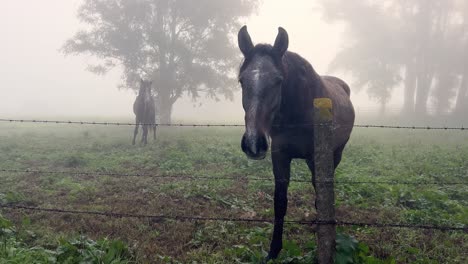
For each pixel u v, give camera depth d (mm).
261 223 5543
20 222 5477
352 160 10695
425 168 9375
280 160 4367
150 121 15195
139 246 4594
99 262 3904
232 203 6602
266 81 3502
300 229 5320
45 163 10672
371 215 5953
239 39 3975
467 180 8344
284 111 4117
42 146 14078
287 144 4301
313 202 6664
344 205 6453
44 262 3791
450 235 5023
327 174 3555
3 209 6062
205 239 4906
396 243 4812
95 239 4883
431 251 4516
